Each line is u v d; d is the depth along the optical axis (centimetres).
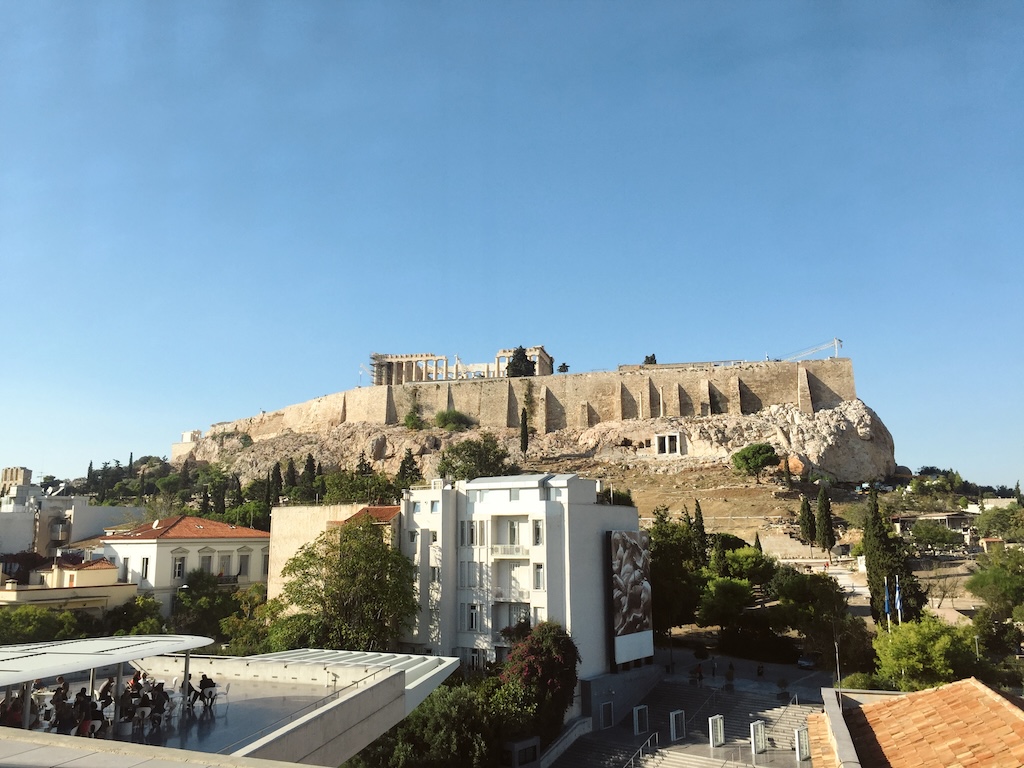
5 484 15350
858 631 6912
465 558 6531
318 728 2586
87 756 1238
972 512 14375
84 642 2712
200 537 7662
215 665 3666
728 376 19462
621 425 18625
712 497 14362
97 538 9256
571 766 5412
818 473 15888
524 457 17762
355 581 5872
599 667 6381
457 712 5028
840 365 18925
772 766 5059
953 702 2094
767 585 8844
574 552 6284
